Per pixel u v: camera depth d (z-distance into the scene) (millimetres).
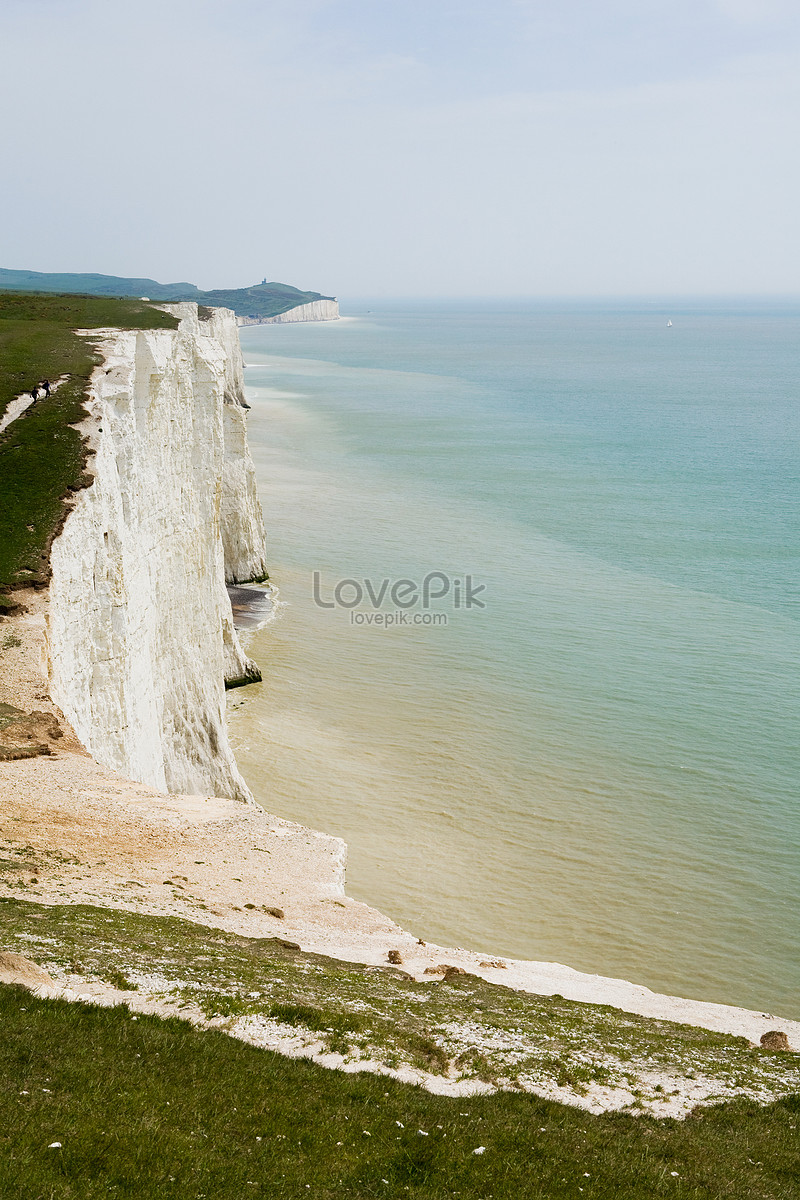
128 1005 15422
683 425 159500
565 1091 15859
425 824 41188
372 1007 17609
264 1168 12055
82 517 36719
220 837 26859
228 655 54719
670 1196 13039
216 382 51750
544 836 40500
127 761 35375
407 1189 12266
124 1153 11570
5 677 29984
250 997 16672
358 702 53188
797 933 34938
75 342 58906
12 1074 12578
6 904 18531
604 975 32062
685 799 43688
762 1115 15945
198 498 51031
